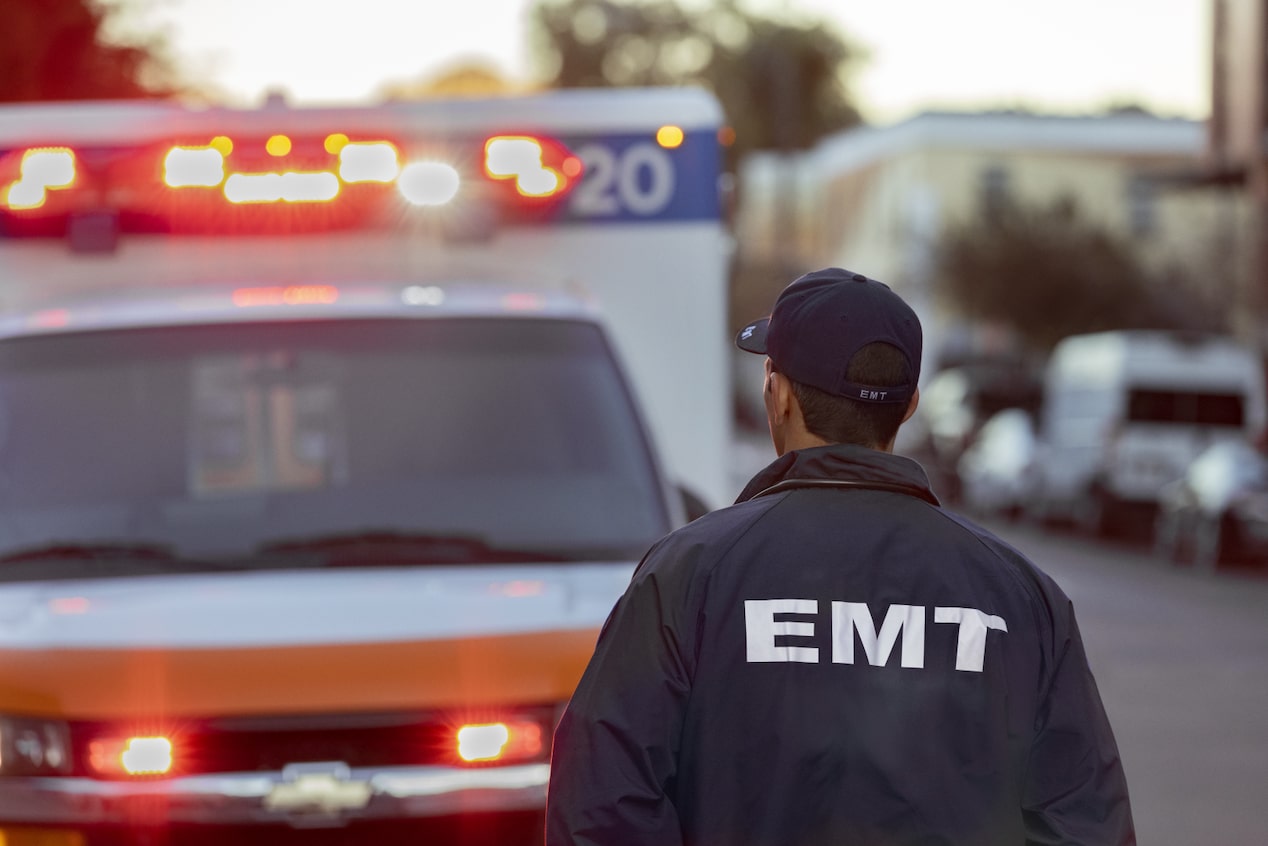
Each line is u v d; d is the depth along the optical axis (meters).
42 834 5.02
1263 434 28.03
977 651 3.27
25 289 7.41
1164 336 34.16
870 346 3.40
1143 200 66.19
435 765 5.08
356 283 7.34
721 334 7.86
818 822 3.21
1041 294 54.62
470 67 22.94
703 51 62.62
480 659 5.15
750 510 3.39
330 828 5.03
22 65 17.17
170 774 5.02
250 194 7.46
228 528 6.02
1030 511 37.09
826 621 3.27
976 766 3.24
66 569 5.88
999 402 42.12
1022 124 66.56
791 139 64.69
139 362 6.37
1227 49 37.84
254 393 6.30
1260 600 21.39
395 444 6.27
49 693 5.06
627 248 7.79
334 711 5.06
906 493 3.40
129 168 7.41
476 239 7.61
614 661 3.31
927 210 66.06
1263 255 36.66
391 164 7.52
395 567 5.91
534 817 5.11
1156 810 9.58
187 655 5.09
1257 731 12.00
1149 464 32.22
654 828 3.23
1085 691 3.35
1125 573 25.61
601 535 6.12
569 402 6.43
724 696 3.26
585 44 57.97
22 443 6.19
